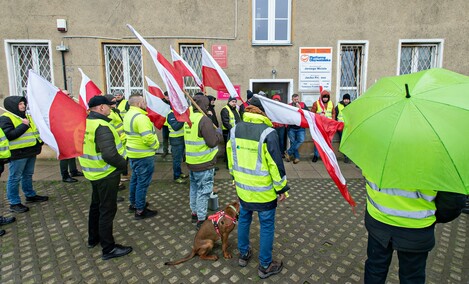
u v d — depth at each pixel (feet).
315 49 26.22
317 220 14.10
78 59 26.16
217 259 10.92
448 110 5.58
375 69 26.53
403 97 6.05
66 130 9.70
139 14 25.80
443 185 5.42
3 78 26.21
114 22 25.85
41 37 25.85
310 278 9.82
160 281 9.77
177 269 10.40
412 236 6.64
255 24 26.76
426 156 5.44
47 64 26.66
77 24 25.77
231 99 24.31
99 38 25.95
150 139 13.34
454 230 13.03
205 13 25.85
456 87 5.99
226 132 25.32
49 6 25.53
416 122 5.61
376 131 6.02
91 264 10.77
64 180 20.24
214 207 15.28
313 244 11.92
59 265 10.73
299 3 25.75
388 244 7.06
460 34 26.13
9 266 10.69
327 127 8.87
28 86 9.17
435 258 10.91
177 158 19.99
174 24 25.94
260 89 27.20
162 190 18.66
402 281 7.29
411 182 5.59
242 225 10.19
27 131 15.31
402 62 27.32
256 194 9.35
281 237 12.49
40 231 13.32
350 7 25.86
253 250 11.58
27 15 25.58
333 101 26.99
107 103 10.87
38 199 16.79
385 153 5.74
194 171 12.77
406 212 6.59
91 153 10.49
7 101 14.66
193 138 12.50
